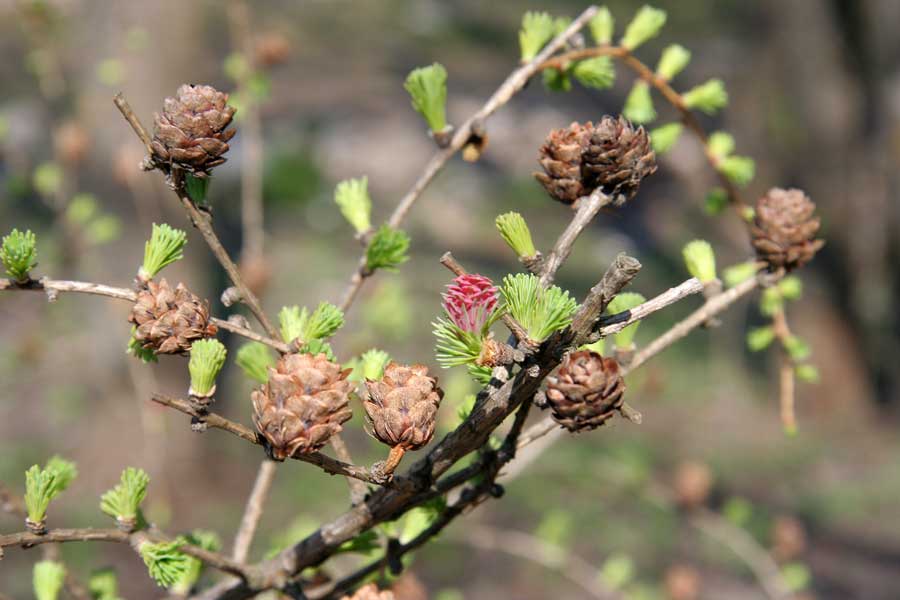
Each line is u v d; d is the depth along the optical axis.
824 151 10.70
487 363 1.16
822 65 10.48
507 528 7.48
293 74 18.98
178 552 1.38
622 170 1.36
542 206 15.84
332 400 1.11
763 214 1.76
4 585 5.88
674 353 11.47
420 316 10.78
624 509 7.88
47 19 4.61
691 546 7.55
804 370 2.04
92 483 7.12
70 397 7.23
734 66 11.55
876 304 11.20
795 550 3.70
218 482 7.60
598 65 1.96
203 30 6.86
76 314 7.07
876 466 10.00
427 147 17.12
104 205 6.52
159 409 4.80
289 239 13.37
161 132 1.30
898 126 10.74
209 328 1.29
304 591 1.71
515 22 22.53
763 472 9.52
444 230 14.92
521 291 1.16
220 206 10.70
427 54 20.75
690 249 1.74
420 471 1.25
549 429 1.47
